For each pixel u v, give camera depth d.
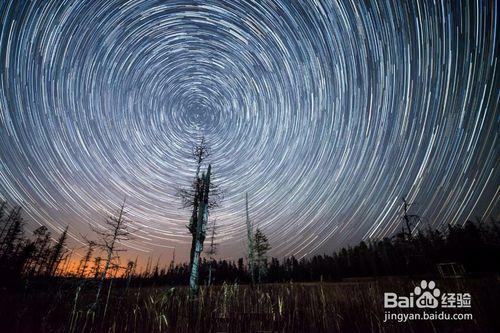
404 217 17.61
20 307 8.81
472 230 28.39
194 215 14.20
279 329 6.95
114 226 13.07
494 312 6.28
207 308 8.96
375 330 6.73
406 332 6.45
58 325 7.58
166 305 9.11
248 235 22.61
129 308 9.45
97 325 7.70
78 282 10.70
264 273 23.77
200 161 16.36
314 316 8.00
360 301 9.22
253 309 8.53
